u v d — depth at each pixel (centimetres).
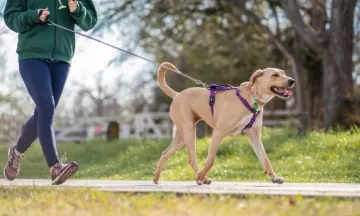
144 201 434
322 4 1680
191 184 633
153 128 2488
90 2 621
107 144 1528
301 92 1986
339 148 1038
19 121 1919
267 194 465
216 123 596
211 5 1908
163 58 2302
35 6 576
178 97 630
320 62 1930
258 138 607
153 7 1819
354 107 1484
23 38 567
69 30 575
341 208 399
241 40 2173
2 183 637
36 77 559
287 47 1897
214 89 609
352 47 1523
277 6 1859
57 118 2483
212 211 386
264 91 578
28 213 400
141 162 1203
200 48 2214
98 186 564
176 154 1176
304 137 1177
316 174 905
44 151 559
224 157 1137
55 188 522
